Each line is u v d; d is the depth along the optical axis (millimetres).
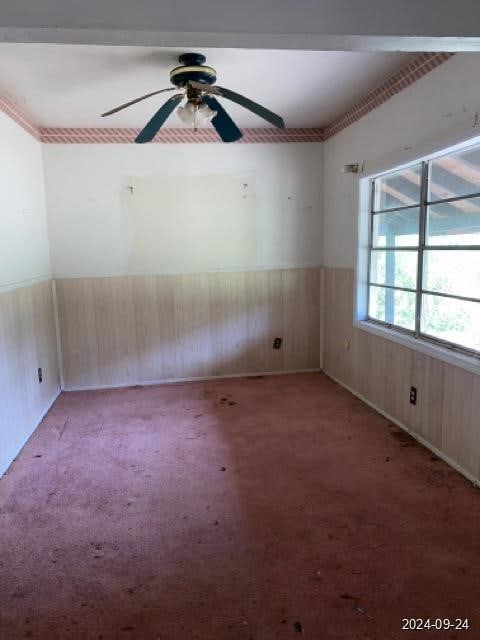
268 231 4641
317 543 2090
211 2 1516
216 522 2266
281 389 4344
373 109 3486
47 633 1630
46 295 4145
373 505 2381
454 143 2545
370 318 3967
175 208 4473
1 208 3064
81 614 1711
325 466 2811
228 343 4738
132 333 4566
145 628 1644
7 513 2379
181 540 2133
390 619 1663
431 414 2982
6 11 1442
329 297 4637
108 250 4426
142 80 3027
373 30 1604
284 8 1555
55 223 4316
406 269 3387
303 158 4590
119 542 2125
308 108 3834
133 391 4426
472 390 2564
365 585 1829
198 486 2615
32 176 3902
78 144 4254
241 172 4516
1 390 2857
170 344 4637
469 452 2613
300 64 2852
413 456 2918
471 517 2258
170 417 3707
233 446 3127
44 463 2945
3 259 3053
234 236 4594
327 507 2375
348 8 1583
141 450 3105
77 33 1517
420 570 1905
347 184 4066
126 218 4414
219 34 1550
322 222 4707
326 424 3469
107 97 3373
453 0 1627
